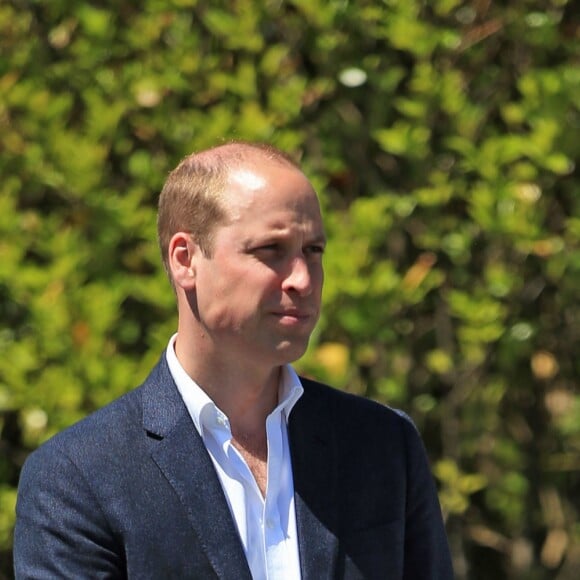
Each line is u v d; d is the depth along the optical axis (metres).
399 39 15.98
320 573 8.73
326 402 9.41
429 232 16.09
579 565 16.80
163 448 8.67
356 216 15.75
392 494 9.23
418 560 9.56
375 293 15.53
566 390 16.59
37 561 8.49
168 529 8.45
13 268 15.46
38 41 16.39
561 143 16.00
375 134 16.27
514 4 16.39
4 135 16.03
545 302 16.41
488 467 16.53
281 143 15.88
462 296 15.83
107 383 15.28
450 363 16.17
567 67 16.30
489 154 15.87
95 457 8.63
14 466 15.95
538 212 15.95
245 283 8.47
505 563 16.89
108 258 15.96
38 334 15.55
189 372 8.91
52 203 16.14
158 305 15.62
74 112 16.47
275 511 8.85
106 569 8.43
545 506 16.83
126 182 16.30
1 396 15.39
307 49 16.38
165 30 16.36
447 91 16.02
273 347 8.53
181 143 16.09
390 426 9.51
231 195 8.55
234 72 16.33
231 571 8.47
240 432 9.02
